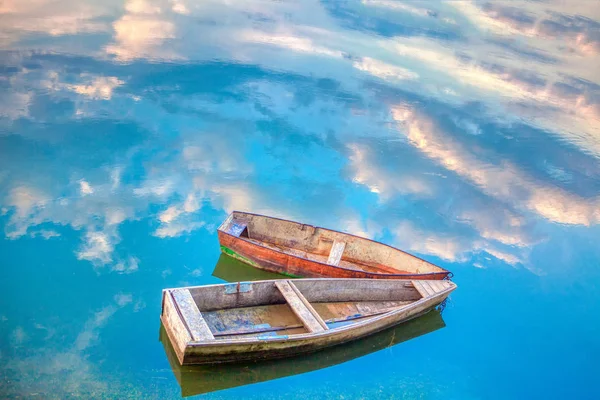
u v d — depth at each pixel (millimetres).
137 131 25141
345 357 15703
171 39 33281
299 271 17641
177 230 19797
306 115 27953
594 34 41000
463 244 21328
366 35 37031
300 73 31516
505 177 25484
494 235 22000
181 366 13609
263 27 36250
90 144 23891
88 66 29547
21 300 16031
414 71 33281
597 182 25969
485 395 15258
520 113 30438
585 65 36500
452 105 30406
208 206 21250
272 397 14039
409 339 16938
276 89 29781
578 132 29422
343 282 16719
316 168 24469
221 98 28391
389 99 30219
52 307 15938
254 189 22641
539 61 36312
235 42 33875
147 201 21109
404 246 20750
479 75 33750
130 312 16094
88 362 14211
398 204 23000
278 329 15273
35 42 31062
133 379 13852
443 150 26797
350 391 14633
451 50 36406
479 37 38719
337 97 29781
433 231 21781
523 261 20859
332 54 34000
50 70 28734
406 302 17656
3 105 25484
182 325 13430
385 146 26562
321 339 14641
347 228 21203
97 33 33000
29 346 14477
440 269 17875
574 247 21922
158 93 28125
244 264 18094
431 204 23266
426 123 28641
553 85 33594
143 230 19578
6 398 12750
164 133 25281
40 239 18531
